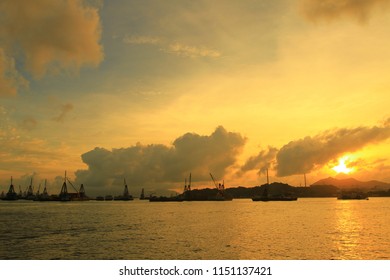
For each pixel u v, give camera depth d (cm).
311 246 5644
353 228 8425
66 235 7338
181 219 12094
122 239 6644
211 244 5919
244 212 16650
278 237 6756
